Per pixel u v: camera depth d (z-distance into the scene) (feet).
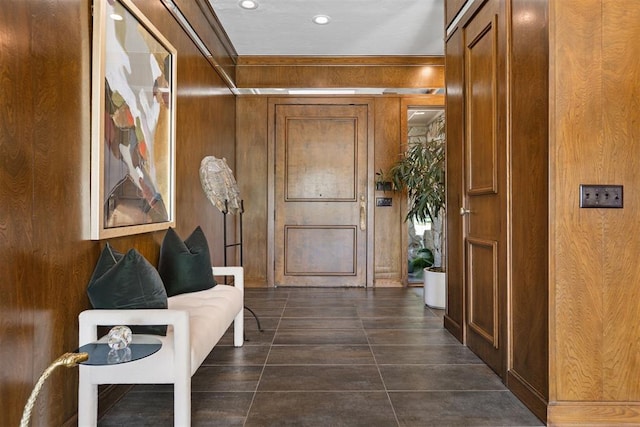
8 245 4.55
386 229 17.17
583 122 6.12
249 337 10.32
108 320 5.42
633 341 6.12
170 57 8.97
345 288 16.84
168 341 5.77
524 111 6.87
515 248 7.21
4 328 4.48
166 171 8.80
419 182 13.88
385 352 9.25
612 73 6.14
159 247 8.68
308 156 17.25
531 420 6.29
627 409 6.11
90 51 6.08
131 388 7.44
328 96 17.10
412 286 17.20
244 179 17.22
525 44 6.82
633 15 6.15
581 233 6.12
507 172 7.42
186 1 10.47
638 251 6.13
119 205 6.77
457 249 10.26
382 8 12.38
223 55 14.56
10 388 4.58
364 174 17.22
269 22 13.44
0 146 4.43
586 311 6.12
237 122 17.19
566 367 6.12
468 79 9.50
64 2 5.51
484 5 8.52
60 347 5.45
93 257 6.25
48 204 5.23
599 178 6.14
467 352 9.25
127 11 7.02
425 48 15.84
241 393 7.18
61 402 5.51
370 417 6.37
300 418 6.33
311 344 9.79
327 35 14.56
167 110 8.82
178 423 5.42
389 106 17.12
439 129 15.94
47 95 5.20
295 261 17.29
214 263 13.39
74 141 5.75
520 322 7.02
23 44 4.78
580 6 6.12
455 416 6.40
